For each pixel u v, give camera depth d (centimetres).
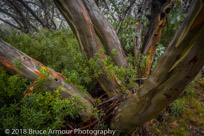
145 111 97
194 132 191
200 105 230
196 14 50
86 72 138
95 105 147
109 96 165
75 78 123
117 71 129
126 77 149
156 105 88
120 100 145
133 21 262
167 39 320
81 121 140
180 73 65
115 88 157
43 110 96
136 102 100
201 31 51
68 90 133
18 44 211
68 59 190
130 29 245
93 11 179
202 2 47
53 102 95
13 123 83
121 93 149
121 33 255
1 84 98
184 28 57
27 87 104
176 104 212
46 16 662
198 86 285
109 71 129
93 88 196
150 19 209
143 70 190
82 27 153
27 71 121
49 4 674
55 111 93
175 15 170
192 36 54
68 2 147
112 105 147
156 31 192
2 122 83
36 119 86
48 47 195
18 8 617
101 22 183
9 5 653
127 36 238
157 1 182
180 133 188
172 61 65
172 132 191
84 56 171
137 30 259
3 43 123
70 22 160
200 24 50
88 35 155
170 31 311
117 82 148
